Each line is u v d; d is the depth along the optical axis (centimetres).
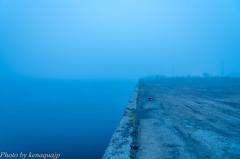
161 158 213
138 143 263
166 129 332
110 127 730
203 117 430
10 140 645
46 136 655
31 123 918
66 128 748
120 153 220
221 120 400
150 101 712
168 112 493
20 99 2000
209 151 231
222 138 281
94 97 1861
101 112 1058
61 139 594
